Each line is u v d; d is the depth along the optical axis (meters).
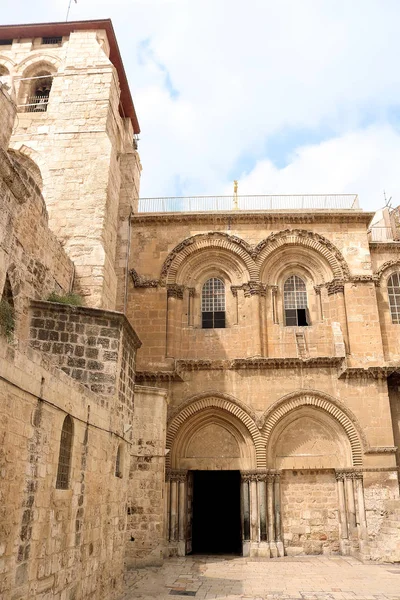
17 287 16.25
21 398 9.46
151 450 21.94
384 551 22.05
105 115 26.05
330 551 24.30
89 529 12.82
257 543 23.92
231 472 32.91
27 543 9.41
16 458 9.17
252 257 28.38
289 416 25.86
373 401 25.52
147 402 22.56
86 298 22.33
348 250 28.52
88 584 12.59
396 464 24.78
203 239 29.02
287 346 27.25
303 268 28.97
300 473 25.47
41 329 15.88
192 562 22.20
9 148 25.41
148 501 21.30
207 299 28.91
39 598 9.83
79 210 23.98
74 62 27.70
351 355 26.52
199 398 25.88
